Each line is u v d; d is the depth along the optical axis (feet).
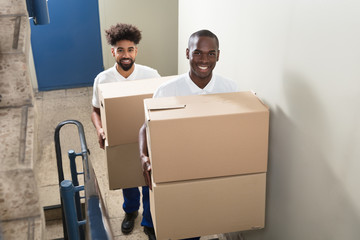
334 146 4.03
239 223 5.26
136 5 13.94
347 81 3.69
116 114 6.10
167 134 4.58
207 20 7.83
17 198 2.35
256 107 4.83
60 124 5.67
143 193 7.09
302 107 4.54
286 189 5.21
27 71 2.68
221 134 4.70
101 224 1.80
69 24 14.79
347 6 3.58
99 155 10.72
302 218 4.88
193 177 4.86
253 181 5.05
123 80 7.39
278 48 4.93
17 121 2.57
